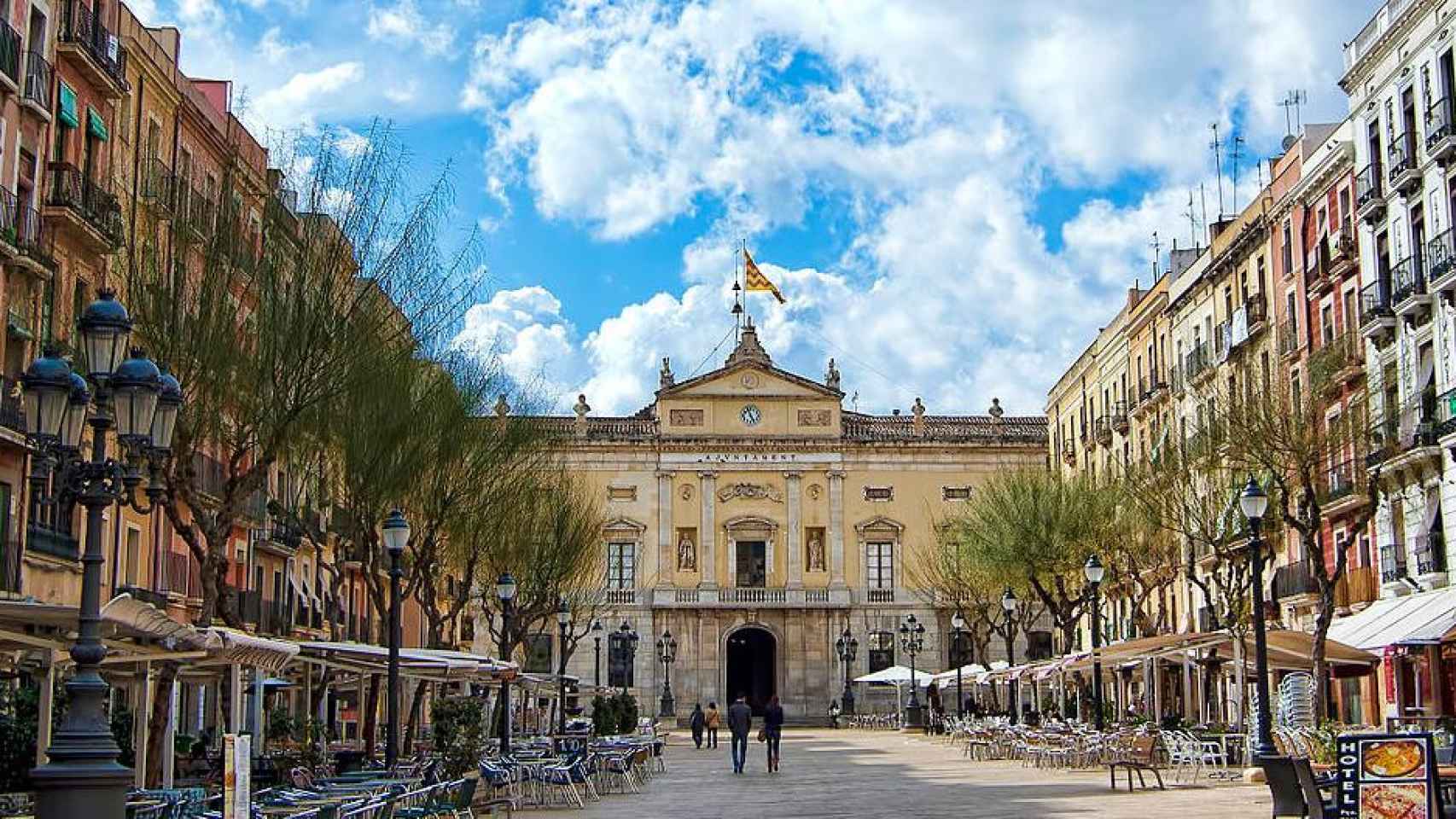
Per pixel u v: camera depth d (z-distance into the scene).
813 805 32.94
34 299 35.03
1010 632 66.06
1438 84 42.34
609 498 99.62
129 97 40.16
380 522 39.44
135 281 28.25
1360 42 47.97
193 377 27.70
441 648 46.78
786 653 98.44
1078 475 68.25
